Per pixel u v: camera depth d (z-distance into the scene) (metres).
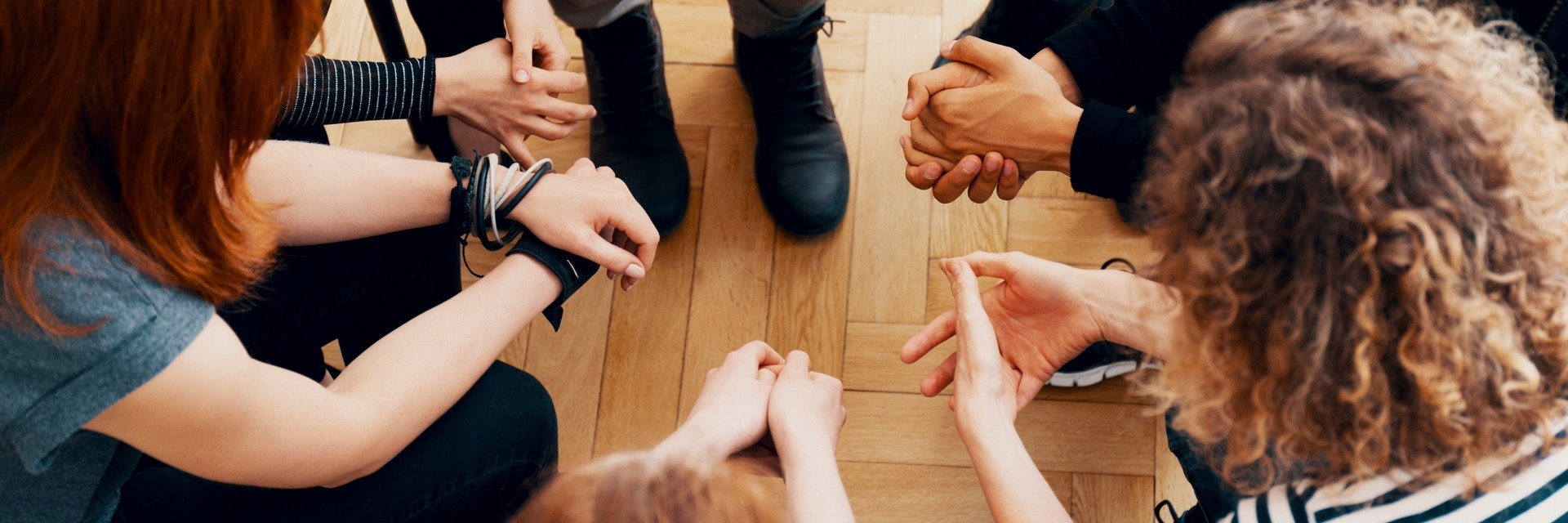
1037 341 1.58
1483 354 1.19
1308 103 1.19
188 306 1.30
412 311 1.65
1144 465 1.90
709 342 1.96
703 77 2.11
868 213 2.02
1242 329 1.22
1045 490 1.45
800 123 2.00
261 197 1.50
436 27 1.81
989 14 2.01
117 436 1.32
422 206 1.54
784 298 1.98
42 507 1.36
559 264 1.53
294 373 1.39
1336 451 1.24
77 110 1.22
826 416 1.55
